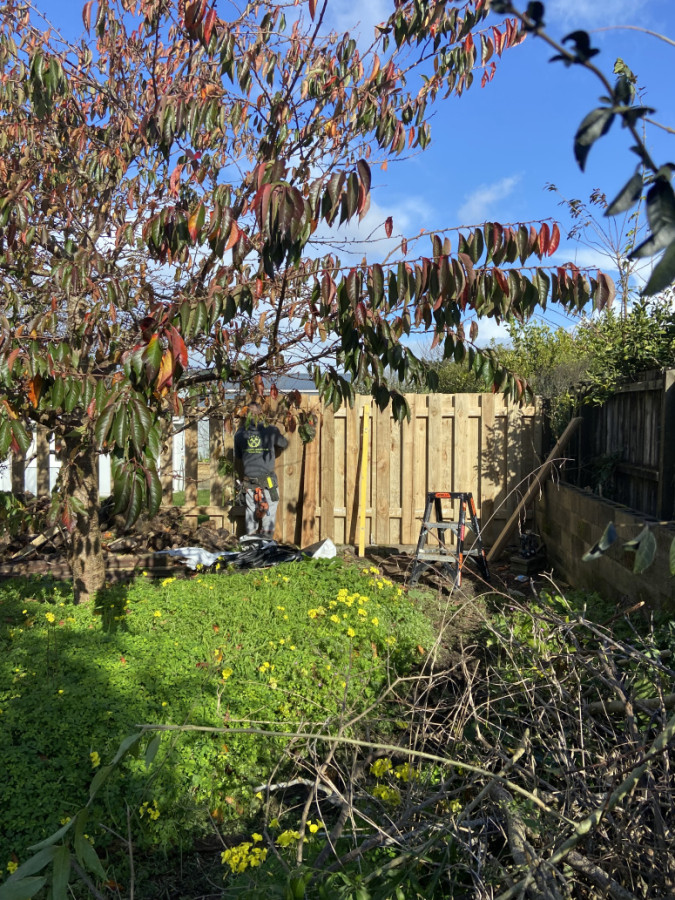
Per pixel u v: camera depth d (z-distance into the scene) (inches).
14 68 212.2
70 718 146.1
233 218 136.3
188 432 351.3
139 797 129.3
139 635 194.1
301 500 384.5
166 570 286.2
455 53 198.5
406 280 138.7
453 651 205.9
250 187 129.7
